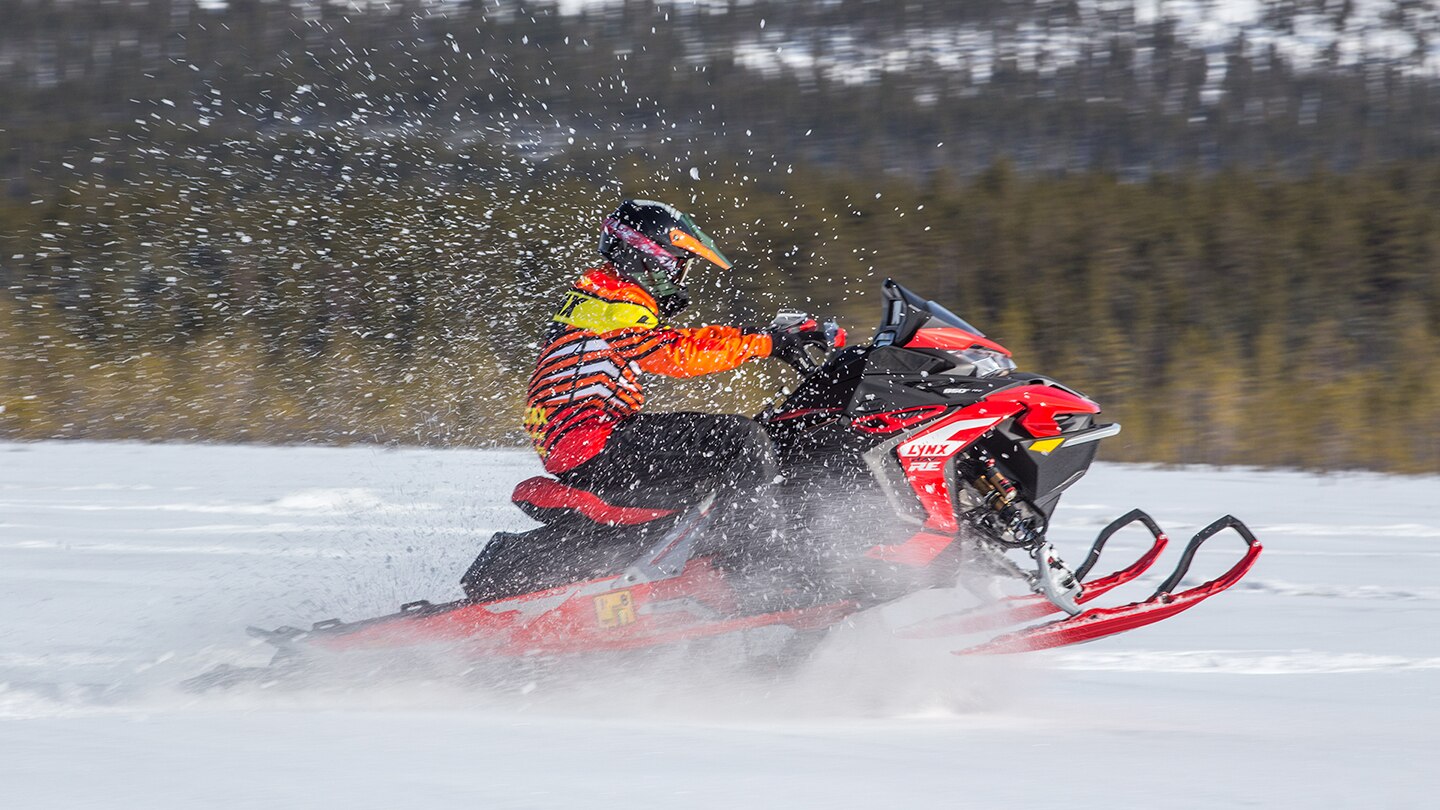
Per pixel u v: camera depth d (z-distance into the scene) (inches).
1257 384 3272.6
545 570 723.4
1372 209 4699.8
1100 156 6417.3
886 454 717.9
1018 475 737.0
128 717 626.8
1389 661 802.8
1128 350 3703.3
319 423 2507.4
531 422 737.6
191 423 2662.4
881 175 5275.6
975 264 4446.4
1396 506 1747.0
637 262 727.7
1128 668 782.5
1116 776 513.7
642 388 738.2
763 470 718.5
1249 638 874.8
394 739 571.8
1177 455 2763.3
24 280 3339.1
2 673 738.2
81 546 1268.5
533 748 553.3
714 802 465.7
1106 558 1251.8
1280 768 530.9
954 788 490.6
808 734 597.9
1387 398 3137.3
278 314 2684.5
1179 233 4544.8
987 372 735.1
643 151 3324.3
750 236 3750.0
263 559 1181.7
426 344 1930.4
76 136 5310.0
